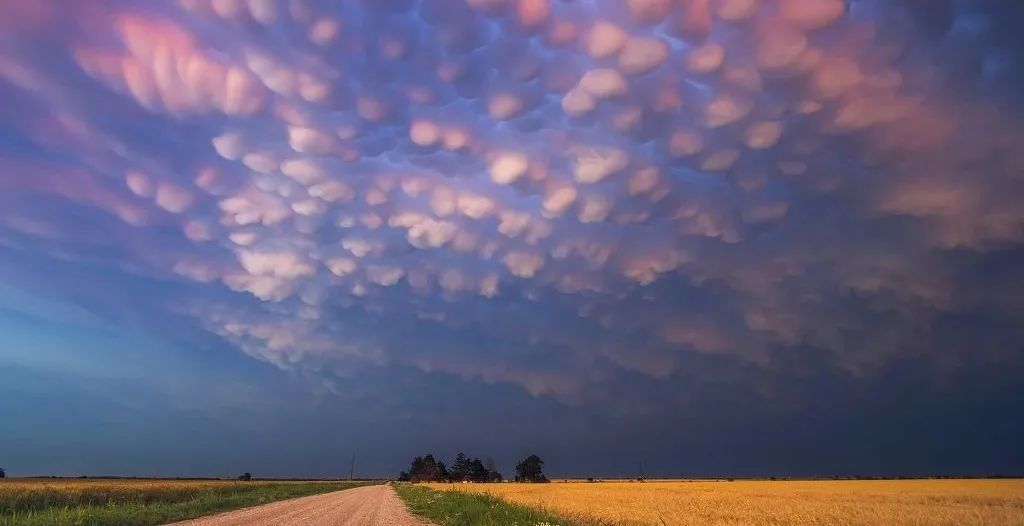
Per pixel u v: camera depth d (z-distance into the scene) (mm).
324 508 37844
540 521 27062
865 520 32000
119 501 36844
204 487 51062
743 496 57438
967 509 39156
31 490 33531
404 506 41219
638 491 72875
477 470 197375
